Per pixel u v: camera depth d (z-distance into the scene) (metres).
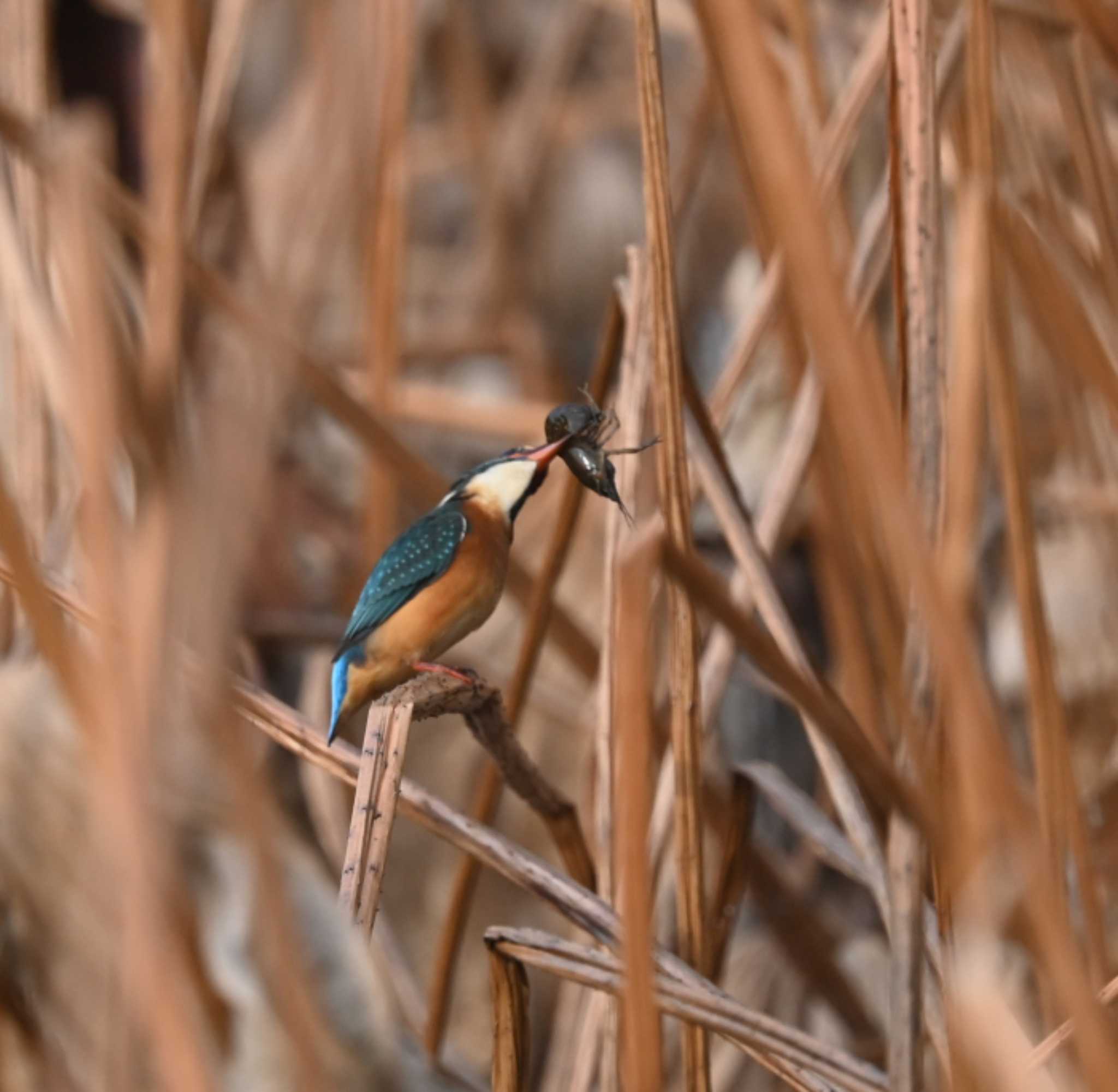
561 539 9.84
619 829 9.73
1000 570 10.14
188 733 9.52
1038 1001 9.74
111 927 9.67
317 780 10.03
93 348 9.52
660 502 9.68
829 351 9.48
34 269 9.88
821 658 10.24
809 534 10.11
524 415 11.06
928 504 9.61
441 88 15.27
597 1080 9.90
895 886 9.58
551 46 14.29
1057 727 9.70
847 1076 9.62
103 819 9.45
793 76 9.99
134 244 10.02
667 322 9.67
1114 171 9.80
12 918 9.70
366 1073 9.70
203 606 9.45
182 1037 9.45
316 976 9.70
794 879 10.13
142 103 10.19
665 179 9.66
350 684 9.72
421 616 9.70
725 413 9.88
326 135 10.00
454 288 14.55
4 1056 9.69
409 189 14.21
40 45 9.92
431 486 10.00
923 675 9.59
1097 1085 9.49
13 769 9.73
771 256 9.88
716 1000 9.65
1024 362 10.05
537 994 10.18
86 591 9.63
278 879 9.47
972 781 9.50
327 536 10.43
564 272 15.73
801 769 10.26
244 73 15.45
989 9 9.65
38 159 9.78
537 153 14.16
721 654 9.83
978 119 9.66
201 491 9.44
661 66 9.66
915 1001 9.57
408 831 10.27
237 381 9.52
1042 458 10.05
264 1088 9.64
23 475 9.84
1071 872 9.73
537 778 9.74
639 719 9.52
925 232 9.62
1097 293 9.80
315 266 9.99
